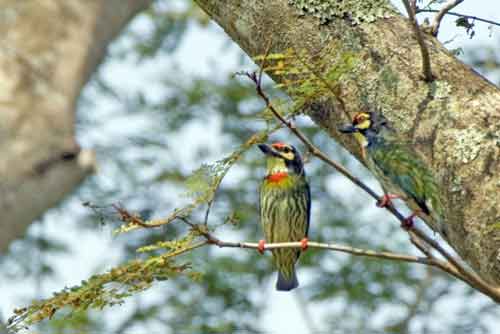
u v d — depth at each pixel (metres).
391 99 10.09
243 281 23.11
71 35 5.82
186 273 9.75
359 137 10.81
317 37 10.47
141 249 9.45
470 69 10.12
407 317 23.38
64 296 9.41
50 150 5.50
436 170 9.73
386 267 23.28
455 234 9.67
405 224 9.44
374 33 10.35
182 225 21.11
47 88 5.61
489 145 9.54
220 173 9.53
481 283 8.86
